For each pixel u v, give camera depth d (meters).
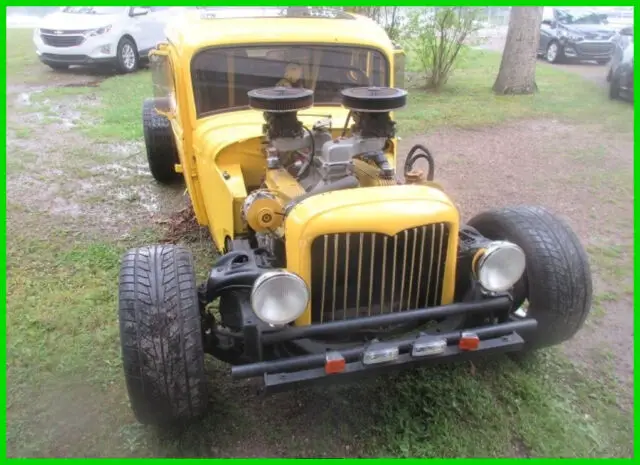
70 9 13.69
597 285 4.62
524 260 2.98
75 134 8.63
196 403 2.84
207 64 4.09
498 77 11.90
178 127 4.62
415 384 3.41
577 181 6.84
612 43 15.76
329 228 2.80
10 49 16.56
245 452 3.06
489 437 3.11
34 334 3.97
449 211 2.96
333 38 4.13
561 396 3.40
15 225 5.62
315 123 3.84
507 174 7.09
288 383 2.68
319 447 3.08
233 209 3.63
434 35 11.73
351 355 2.74
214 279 2.96
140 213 5.95
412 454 3.03
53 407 3.36
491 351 2.92
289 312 2.65
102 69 13.98
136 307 2.70
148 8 14.07
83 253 5.07
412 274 2.99
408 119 9.57
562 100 11.06
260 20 4.35
